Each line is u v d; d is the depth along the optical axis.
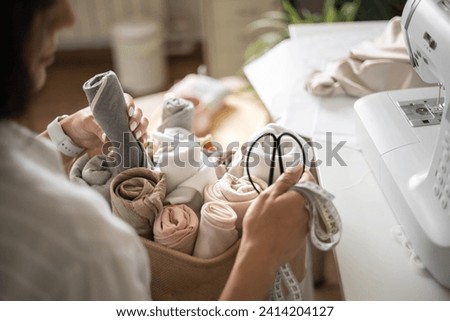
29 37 0.52
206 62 2.72
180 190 0.91
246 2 2.36
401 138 0.97
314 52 1.48
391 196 0.93
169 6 3.08
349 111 1.22
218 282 0.85
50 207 0.51
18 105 0.54
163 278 0.86
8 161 0.52
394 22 1.38
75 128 0.99
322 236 0.76
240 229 0.88
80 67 3.08
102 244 0.53
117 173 0.94
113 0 2.96
